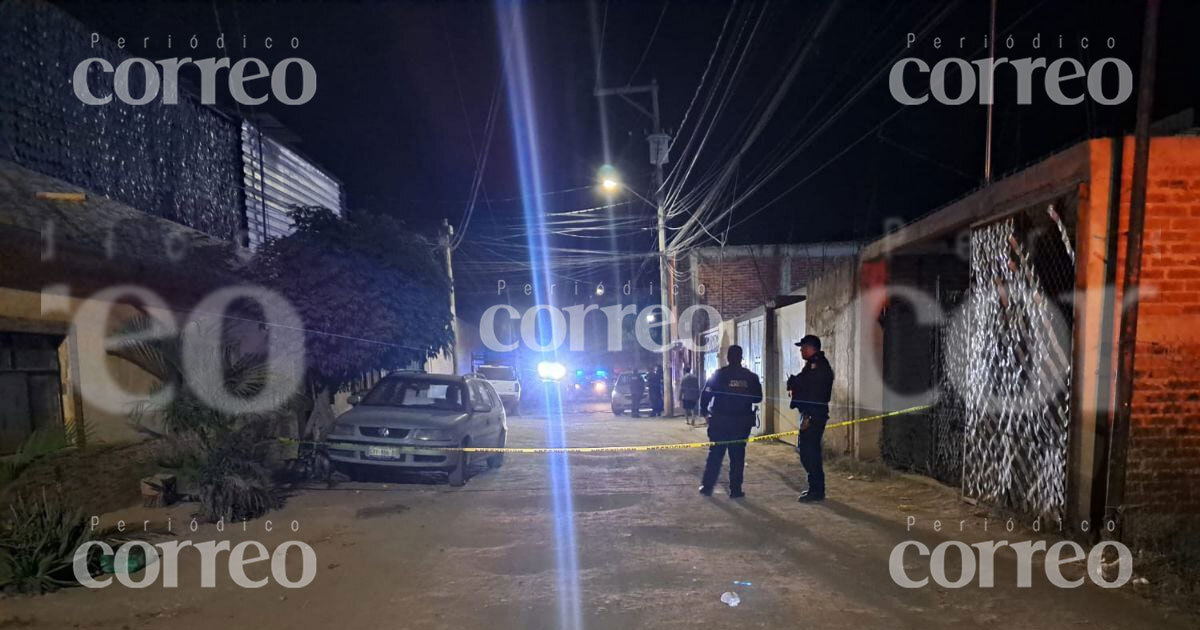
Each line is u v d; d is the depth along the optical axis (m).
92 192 8.58
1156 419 5.49
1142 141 5.25
